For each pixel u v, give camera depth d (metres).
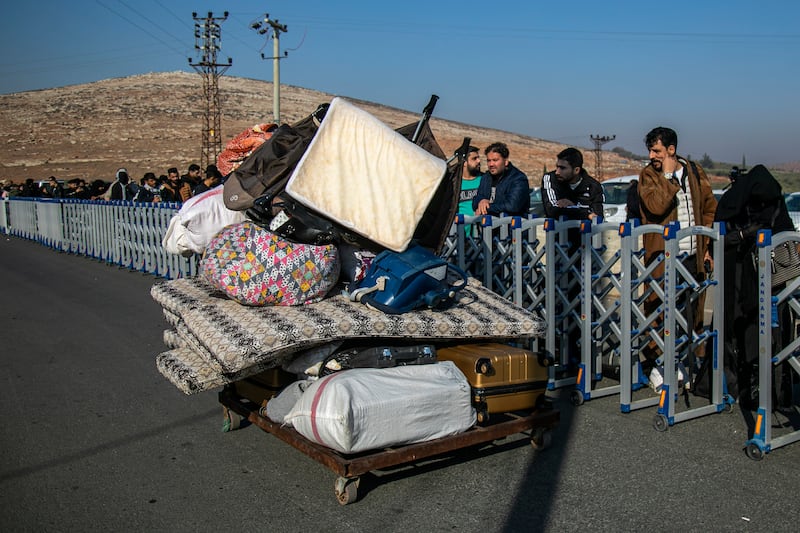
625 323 5.10
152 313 9.45
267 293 4.14
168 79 136.50
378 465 3.68
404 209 4.30
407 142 4.46
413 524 3.58
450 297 4.53
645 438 4.68
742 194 4.92
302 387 4.10
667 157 5.57
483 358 4.15
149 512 3.78
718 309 5.04
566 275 5.80
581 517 3.62
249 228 4.36
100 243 15.74
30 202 21.73
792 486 3.92
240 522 3.65
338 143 4.34
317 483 4.11
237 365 3.70
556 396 5.62
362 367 4.02
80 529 3.61
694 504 3.73
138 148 76.56
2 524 3.67
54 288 11.91
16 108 103.06
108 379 6.36
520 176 6.66
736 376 5.22
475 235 6.50
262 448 4.68
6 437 4.94
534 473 4.17
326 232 4.23
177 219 5.18
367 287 4.27
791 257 4.80
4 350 7.50
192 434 4.96
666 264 4.80
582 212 6.16
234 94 118.06
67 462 4.48
